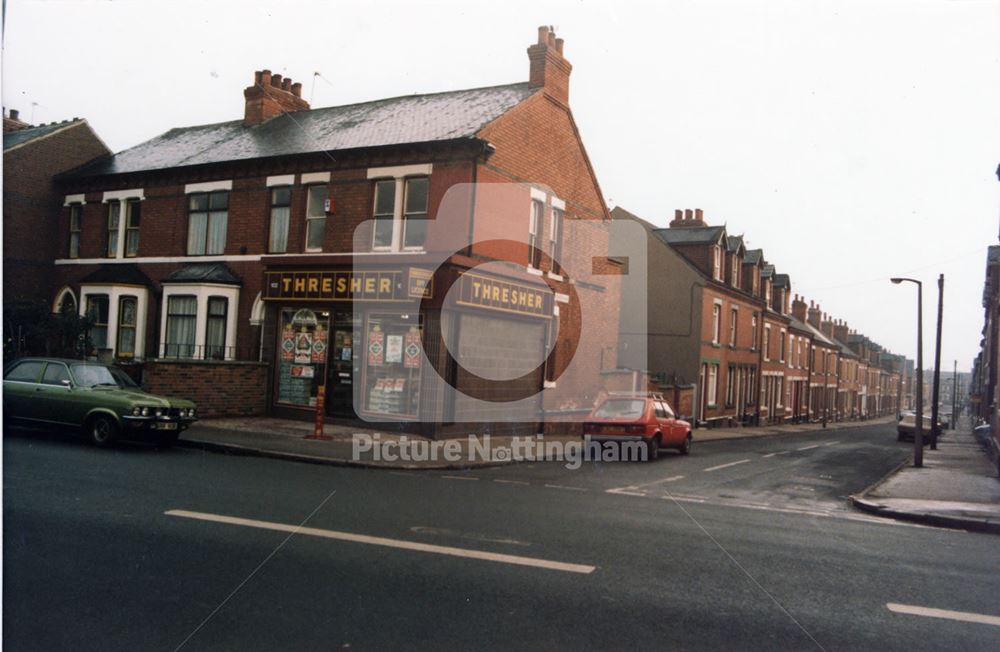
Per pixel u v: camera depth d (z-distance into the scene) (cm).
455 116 1961
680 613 552
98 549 649
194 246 2208
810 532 900
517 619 523
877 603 602
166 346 2130
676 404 2784
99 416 1295
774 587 632
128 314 2205
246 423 1750
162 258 2236
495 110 1919
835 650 494
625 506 1023
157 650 451
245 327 2064
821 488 1373
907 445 3047
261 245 2053
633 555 718
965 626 552
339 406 1819
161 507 824
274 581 586
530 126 1975
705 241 3238
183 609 519
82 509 792
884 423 6825
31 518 742
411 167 1805
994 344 2862
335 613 521
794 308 5378
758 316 3947
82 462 1108
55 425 1326
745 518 981
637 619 535
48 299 2466
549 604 558
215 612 515
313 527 766
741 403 3662
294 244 1981
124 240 2341
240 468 1170
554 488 1181
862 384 7494
